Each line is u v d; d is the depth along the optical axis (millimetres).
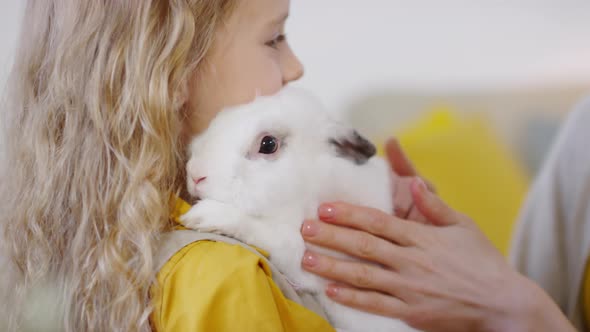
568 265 2557
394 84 3297
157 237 1321
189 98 1524
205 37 1463
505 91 3248
